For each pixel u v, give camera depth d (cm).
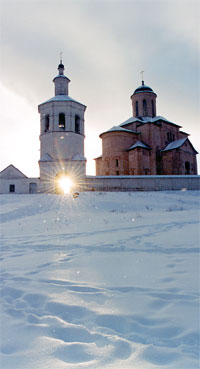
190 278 311
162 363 157
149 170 3950
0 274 372
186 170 4059
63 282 321
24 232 905
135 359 162
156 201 2236
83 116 3488
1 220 1471
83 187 3225
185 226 824
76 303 253
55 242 643
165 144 4238
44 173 3259
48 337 194
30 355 172
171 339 183
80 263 414
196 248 480
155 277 322
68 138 3272
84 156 3438
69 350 176
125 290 282
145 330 196
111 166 3994
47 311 241
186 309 227
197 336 183
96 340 188
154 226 875
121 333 196
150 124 4081
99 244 576
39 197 2423
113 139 4034
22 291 295
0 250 565
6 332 204
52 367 157
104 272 356
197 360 158
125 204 2052
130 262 403
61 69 3716
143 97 4609
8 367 160
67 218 1407
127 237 658
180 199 2367
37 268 398
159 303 242
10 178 3441
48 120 3453
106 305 245
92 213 1652
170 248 492
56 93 3600
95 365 158
